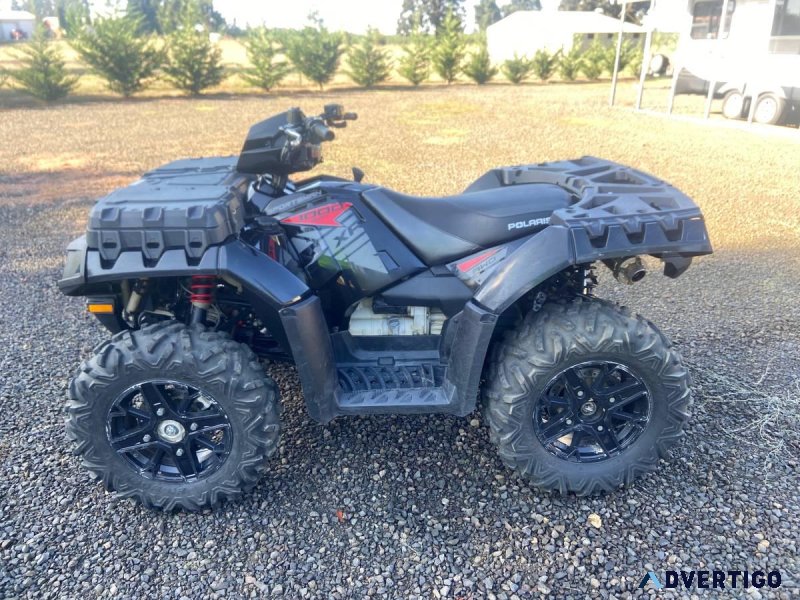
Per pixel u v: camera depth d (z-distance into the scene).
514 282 2.68
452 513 2.83
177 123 14.94
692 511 2.82
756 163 10.06
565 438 2.98
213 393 2.66
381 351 3.21
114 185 9.05
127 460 2.82
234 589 2.46
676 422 2.84
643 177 3.23
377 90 23.66
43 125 14.70
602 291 5.16
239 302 3.12
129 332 2.74
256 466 2.78
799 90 13.39
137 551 2.65
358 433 3.38
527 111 16.64
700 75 15.19
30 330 4.56
